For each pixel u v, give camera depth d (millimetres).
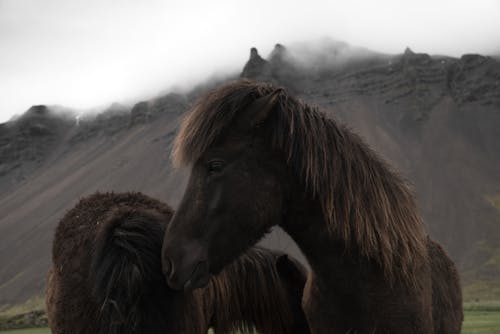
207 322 4969
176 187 180750
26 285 144000
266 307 5699
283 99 3992
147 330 3705
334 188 3902
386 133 196375
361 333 4031
